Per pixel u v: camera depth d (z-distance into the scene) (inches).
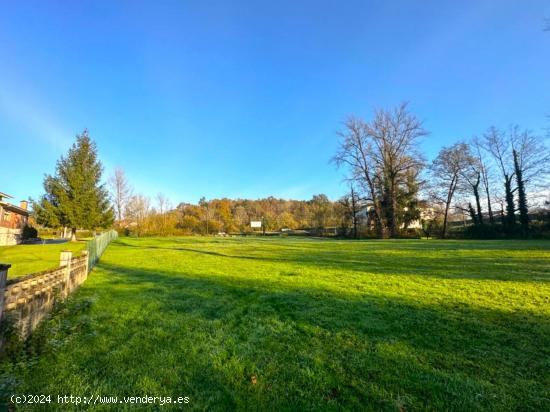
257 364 138.4
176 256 639.1
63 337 167.6
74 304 225.9
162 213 2043.6
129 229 1862.7
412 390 117.5
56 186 1146.0
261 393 115.3
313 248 818.2
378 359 142.9
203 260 560.4
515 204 1293.1
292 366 136.6
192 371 132.0
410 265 441.7
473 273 362.0
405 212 1530.5
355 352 150.7
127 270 433.7
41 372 130.0
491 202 1403.8
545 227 1216.2
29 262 539.8
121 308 231.9
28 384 119.3
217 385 121.3
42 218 1141.1
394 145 1413.6
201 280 350.0
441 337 168.4
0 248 880.9
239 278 361.4
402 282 318.7
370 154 1439.5
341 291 281.4
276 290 291.0
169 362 140.3
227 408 107.0
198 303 246.5
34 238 1390.3
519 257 495.8
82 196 1171.9
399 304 235.1
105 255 661.3
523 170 1270.9
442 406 107.7
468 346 156.3
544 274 347.3
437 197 1481.3
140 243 1114.1
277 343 162.7
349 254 623.8
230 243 1100.5
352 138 1456.7
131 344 161.2
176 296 270.5
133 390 116.8
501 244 792.3
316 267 441.7
